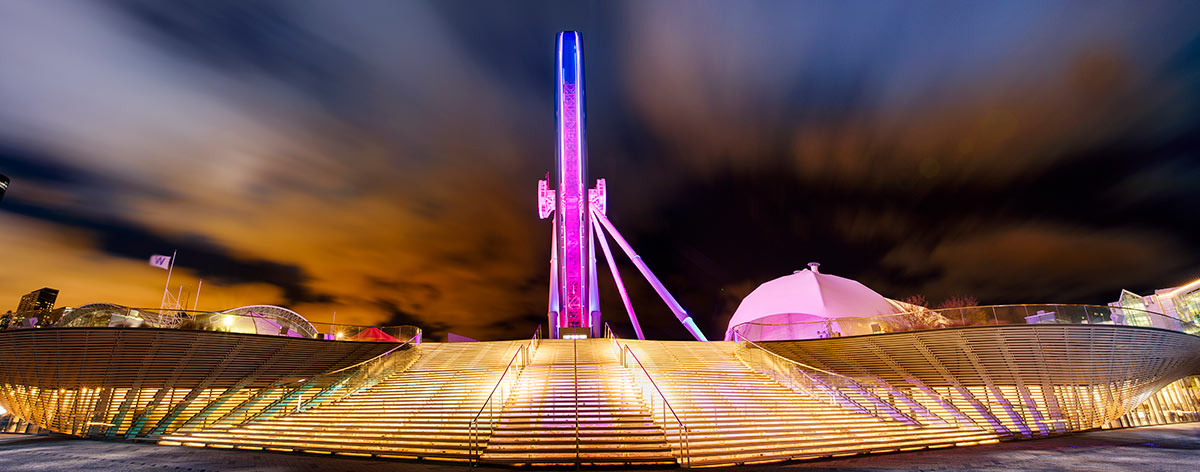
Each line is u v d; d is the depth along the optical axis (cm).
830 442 1352
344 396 1784
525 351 2114
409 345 2283
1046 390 2078
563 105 4662
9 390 2230
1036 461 1198
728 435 1315
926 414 1738
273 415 1667
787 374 1864
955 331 2119
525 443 1248
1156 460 1188
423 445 1291
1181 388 3031
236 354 2150
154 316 2094
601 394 1566
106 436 1838
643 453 1194
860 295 4134
